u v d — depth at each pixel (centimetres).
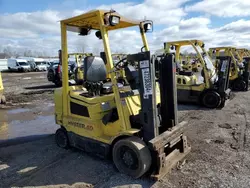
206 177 323
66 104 407
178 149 362
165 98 350
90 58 380
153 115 304
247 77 1145
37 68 3459
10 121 667
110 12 308
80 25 384
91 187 306
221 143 449
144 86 304
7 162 389
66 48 387
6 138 518
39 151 431
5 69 3481
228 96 807
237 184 305
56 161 386
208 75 769
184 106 795
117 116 351
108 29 411
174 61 338
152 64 297
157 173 305
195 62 1191
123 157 327
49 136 522
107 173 339
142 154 300
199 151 411
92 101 361
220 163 364
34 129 585
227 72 755
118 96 324
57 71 1452
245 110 729
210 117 649
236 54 1281
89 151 381
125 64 337
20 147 457
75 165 369
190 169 346
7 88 1383
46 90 1271
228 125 570
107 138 352
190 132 519
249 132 512
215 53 1167
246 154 396
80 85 444
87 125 371
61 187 309
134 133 315
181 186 301
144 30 378
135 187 300
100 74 388
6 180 331
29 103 925
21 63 3316
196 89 789
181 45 852
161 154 304
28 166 372
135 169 314
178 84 821
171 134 322
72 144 412
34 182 323
